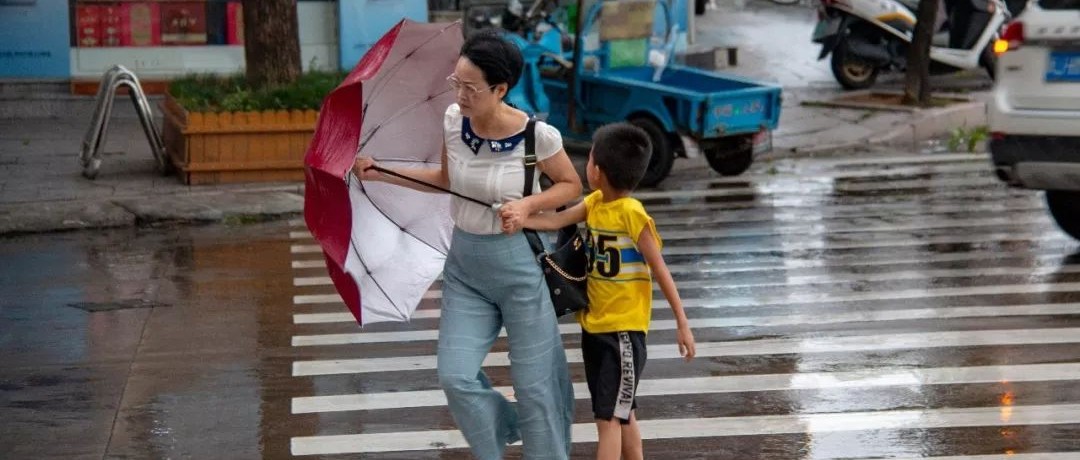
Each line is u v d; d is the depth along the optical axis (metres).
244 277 9.38
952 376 6.87
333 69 18.23
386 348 7.57
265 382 6.89
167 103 14.37
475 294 4.82
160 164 13.10
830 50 18.67
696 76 14.05
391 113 5.03
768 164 14.64
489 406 4.73
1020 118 9.23
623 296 4.86
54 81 17.06
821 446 5.82
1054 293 8.70
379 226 5.11
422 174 5.00
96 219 11.18
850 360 7.19
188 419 6.26
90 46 17.19
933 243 10.39
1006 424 6.09
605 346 4.89
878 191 12.85
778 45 22.09
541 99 13.93
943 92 18.78
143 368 7.12
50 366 7.16
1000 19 18.91
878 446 5.81
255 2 13.59
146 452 5.79
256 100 12.87
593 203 4.93
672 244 10.48
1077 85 8.97
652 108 13.01
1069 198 9.93
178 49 17.53
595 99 13.67
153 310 8.42
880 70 19.41
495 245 4.70
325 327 8.02
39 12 16.94
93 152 12.79
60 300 8.69
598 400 4.89
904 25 18.30
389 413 6.37
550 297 4.81
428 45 4.82
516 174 4.67
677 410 6.37
